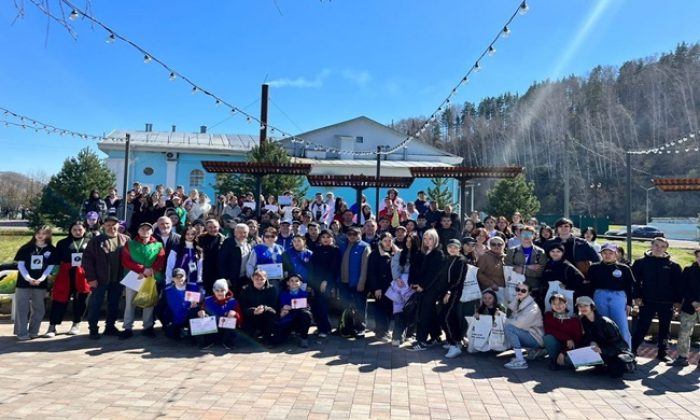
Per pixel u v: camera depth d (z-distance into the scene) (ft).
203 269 25.63
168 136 114.01
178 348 23.29
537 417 15.97
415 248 26.48
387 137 120.98
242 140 116.37
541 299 23.73
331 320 29.73
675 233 148.05
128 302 25.12
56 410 14.97
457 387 18.76
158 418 14.64
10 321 28.58
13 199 198.39
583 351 20.83
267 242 26.13
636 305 24.97
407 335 27.20
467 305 24.57
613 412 16.63
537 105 269.64
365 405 16.37
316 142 118.62
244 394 17.02
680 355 23.11
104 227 25.40
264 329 24.27
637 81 258.37
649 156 222.89
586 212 223.71
